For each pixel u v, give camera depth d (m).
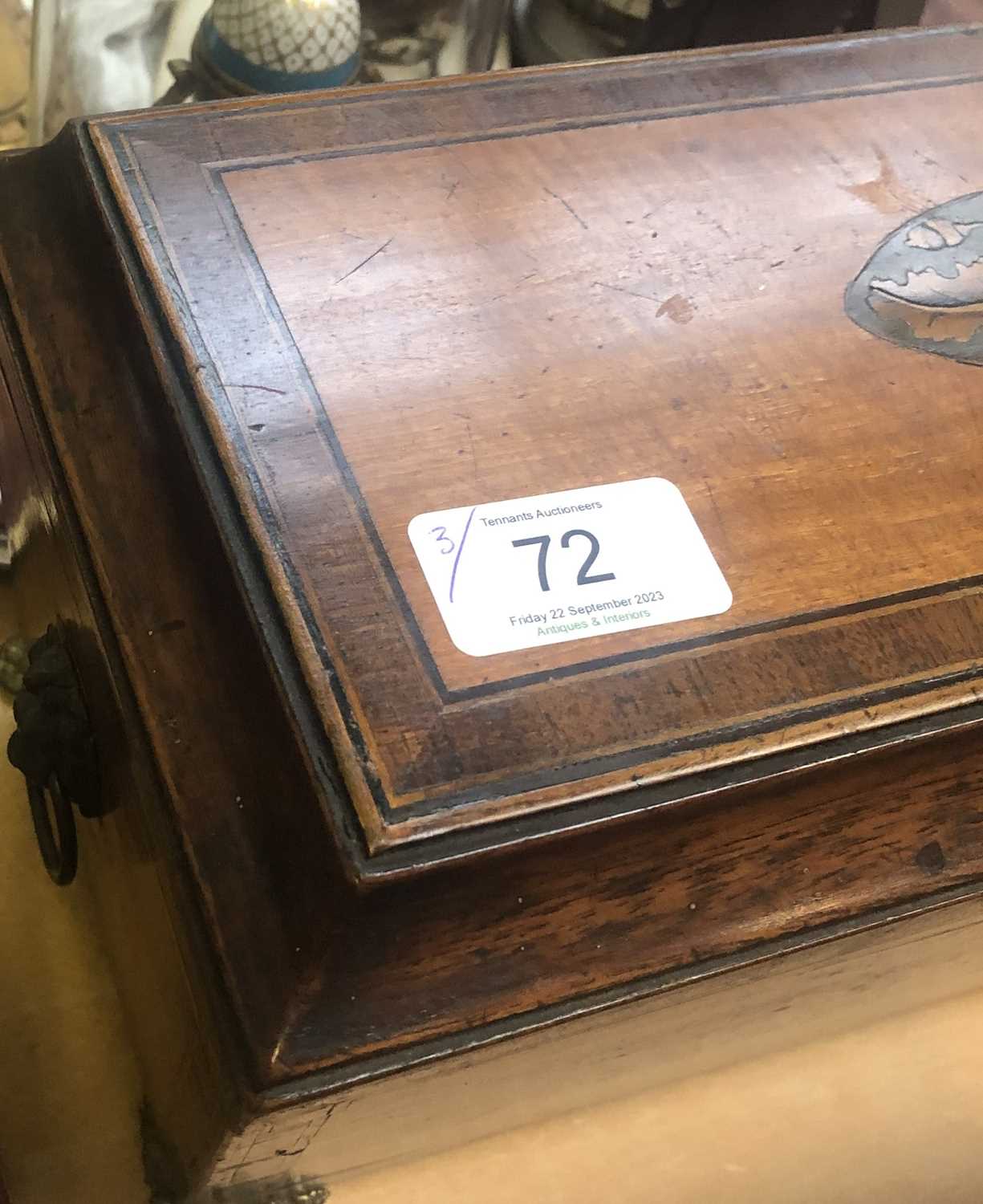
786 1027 0.63
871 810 0.46
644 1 0.79
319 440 0.46
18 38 0.95
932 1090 0.69
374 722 0.40
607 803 0.40
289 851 0.40
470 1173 0.62
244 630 0.42
